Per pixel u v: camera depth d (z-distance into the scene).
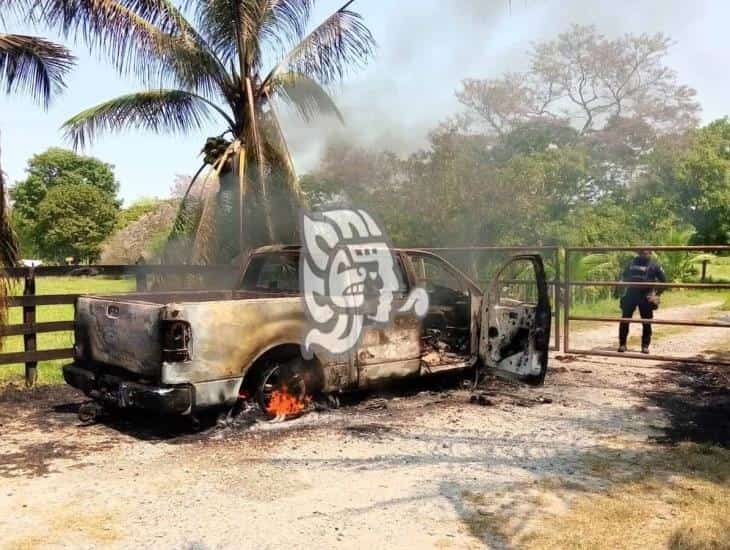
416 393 7.52
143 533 3.88
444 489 4.57
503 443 5.65
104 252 44.56
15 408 6.91
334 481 4.72
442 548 3.69
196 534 3.86
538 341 7.27
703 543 3.68
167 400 5.32
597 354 9.38
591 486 4.64
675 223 29.98
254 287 7.53
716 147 33.50
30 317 7.95
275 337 5.97
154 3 12.12
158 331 5.40
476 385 7.70
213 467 5.02
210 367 5.55
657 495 4.46
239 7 13.01
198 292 7.20
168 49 12.30
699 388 7.93
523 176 19.42
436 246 18.78
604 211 25.03
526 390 7.75
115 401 5.87
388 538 3.81
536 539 3.80
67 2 10.47
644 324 9.94
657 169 29.34
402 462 5.14
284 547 3.70
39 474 4.87
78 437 5.83
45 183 72.75
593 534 3.86
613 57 29.42
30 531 3.91
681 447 5.47
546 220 20.11
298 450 5.42
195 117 14.24
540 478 4.79
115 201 75.00
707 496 4.44
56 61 9.52
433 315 7.77
